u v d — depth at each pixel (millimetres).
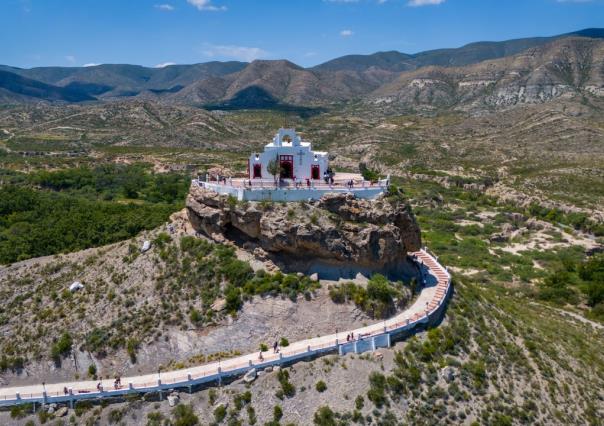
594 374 71312
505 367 62969
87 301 70500
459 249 146500
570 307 108375
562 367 68750
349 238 64562
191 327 62500
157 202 189000
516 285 119062
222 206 68375
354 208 66188
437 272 79438
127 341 62688
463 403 56188
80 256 84312
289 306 61938
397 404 54625
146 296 67750
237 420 53281
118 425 54344
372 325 62219
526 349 69000
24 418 56031
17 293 78750
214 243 71312
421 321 62906
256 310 62125
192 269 68625
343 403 54062
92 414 55438
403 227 69438
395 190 70500
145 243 76062
